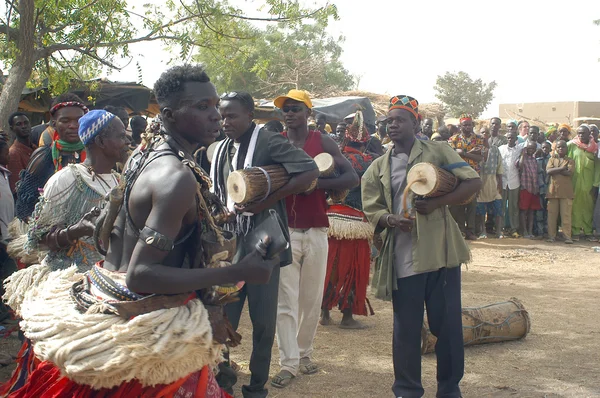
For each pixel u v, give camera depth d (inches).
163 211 96.1
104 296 102.0
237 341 110.0
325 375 206.4
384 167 179.8
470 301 312.2
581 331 259.9
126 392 102.3
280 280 195.8
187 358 99.3
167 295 101.3
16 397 108.1
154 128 104.9
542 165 534.3
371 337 249.1
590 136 526.3
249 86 1162.0
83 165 148.8
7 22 295.7
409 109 177.3
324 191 205.0
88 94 351.3
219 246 103.5
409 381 174.9
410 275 173.2
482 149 488.7
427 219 170.9
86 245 145.4
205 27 339.0
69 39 318.0
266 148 171.8
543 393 192.1
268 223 103.9
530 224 541.0
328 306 251.9
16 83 280.5
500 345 239.6
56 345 96.7
